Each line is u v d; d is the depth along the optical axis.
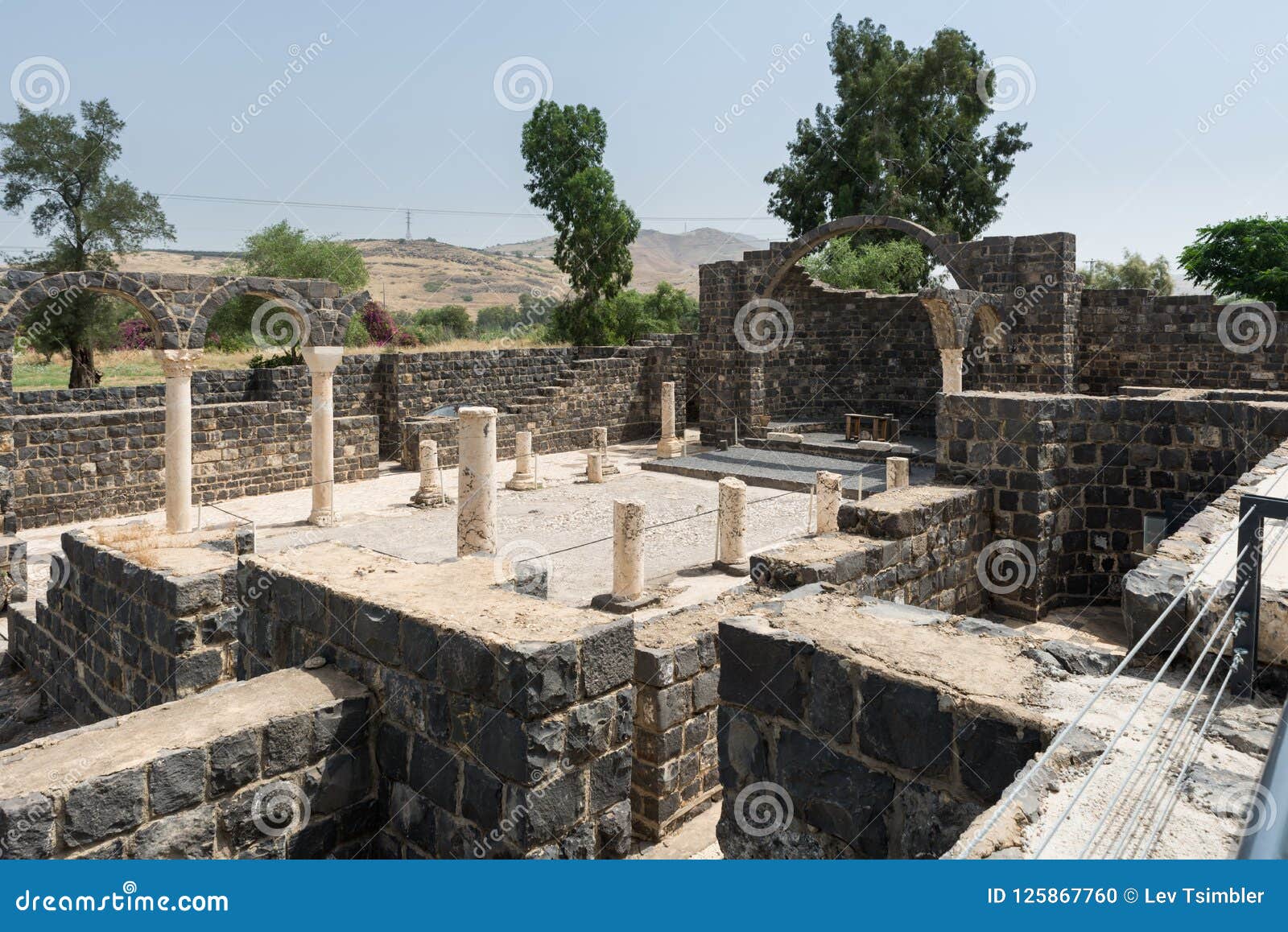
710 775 7.32
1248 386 24.20
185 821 4.09
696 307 52.22
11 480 16.02
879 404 30.33
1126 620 5.00
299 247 37.78
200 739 4.16
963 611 10.21
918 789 4.12
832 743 4.43
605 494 21.56
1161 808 3.34
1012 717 3.82
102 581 8.30
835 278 37.09
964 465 10.74
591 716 4.32
